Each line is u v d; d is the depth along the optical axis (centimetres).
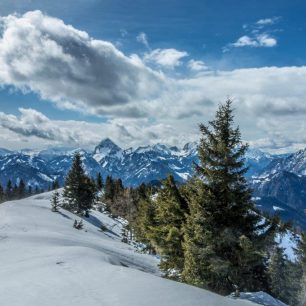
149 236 2716
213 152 2145
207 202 2109
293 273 4044
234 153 2138
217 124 2186
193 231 2164
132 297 1070
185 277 2127
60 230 4131
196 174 2203
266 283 2273
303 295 3294
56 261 1599
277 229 2108
